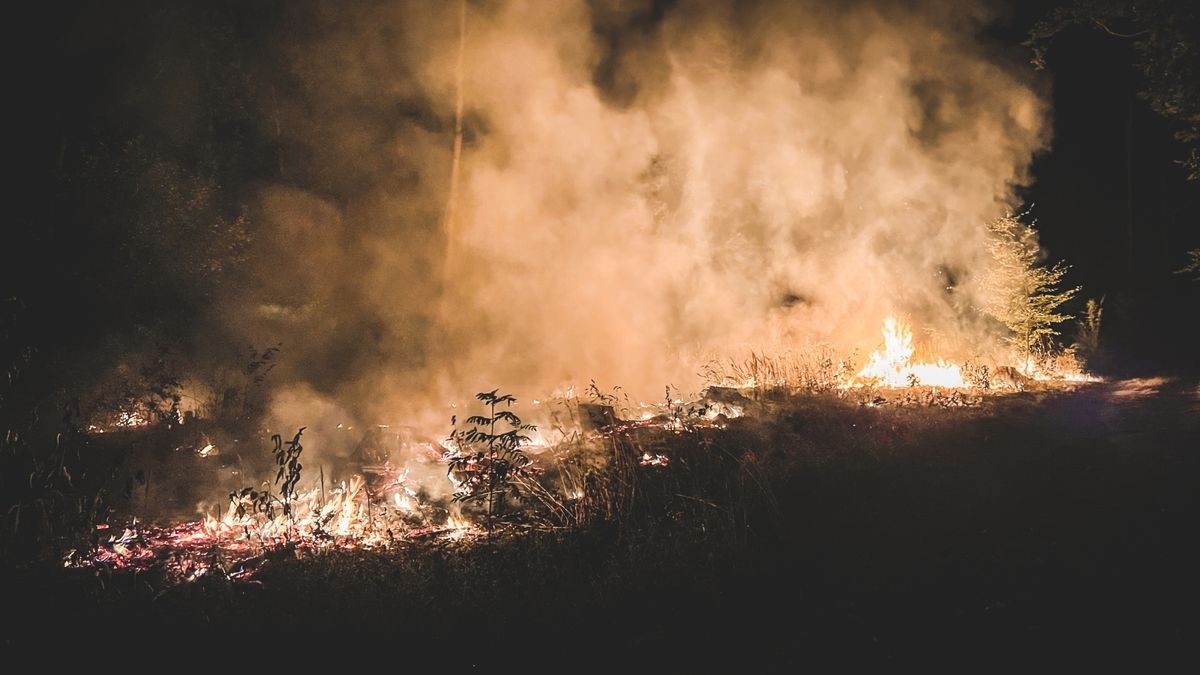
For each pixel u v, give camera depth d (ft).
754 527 20.04
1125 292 70.85
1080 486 22.33
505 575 17.47
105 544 19.99
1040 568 16.79
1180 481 21.61
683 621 15.53
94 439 31.96
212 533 22.08
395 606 16.01
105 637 14.97
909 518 20.45
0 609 15.60
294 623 15.34
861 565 17.69
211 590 16.97
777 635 14.98
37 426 30.81
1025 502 21.18
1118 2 35.12
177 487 26.61
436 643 14.82
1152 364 54.08
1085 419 32.91
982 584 16.33
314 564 18.17
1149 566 16.25
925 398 38.06
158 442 31.27
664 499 22.18
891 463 25.26
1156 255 79.30
